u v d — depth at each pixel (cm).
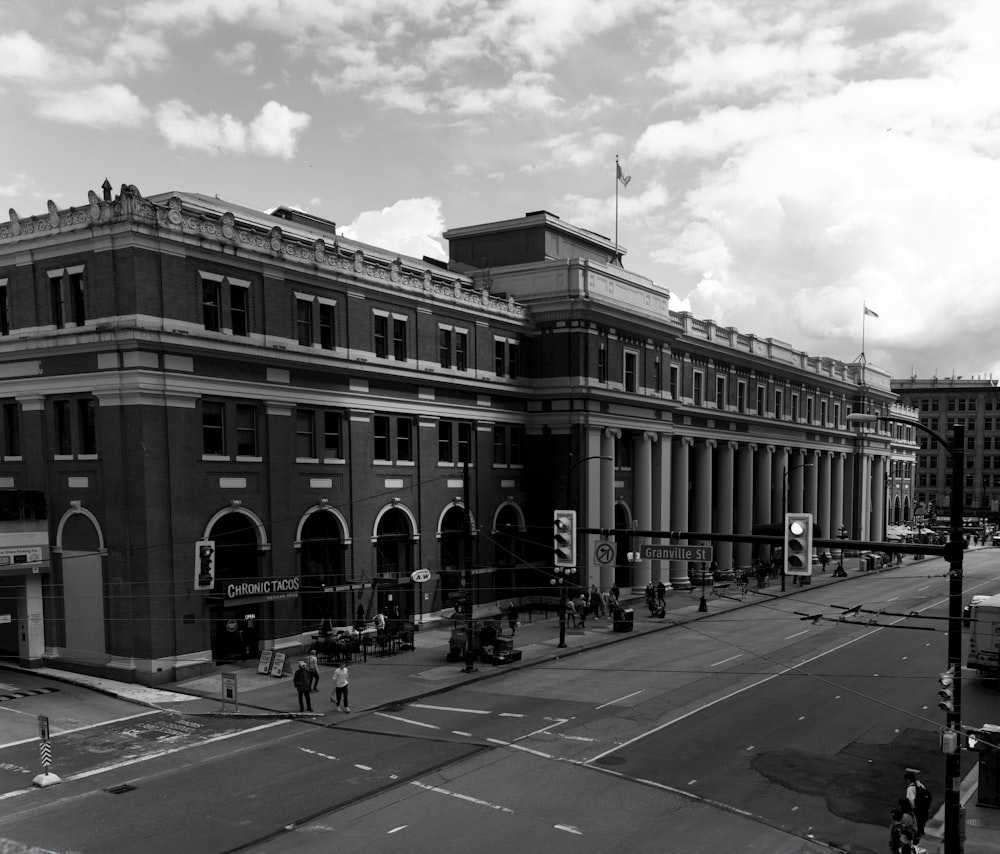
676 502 5972
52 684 3062
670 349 5769
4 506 3144
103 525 3102
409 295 4172
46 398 3238
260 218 4009
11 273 3294
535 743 2345
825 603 5184
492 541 4728
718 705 2753
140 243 2995
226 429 3312
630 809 1862
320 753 2269
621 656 3616
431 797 1931
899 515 11175
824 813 1847
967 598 5409
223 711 2683
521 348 5003
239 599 3219
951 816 1605
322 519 3784
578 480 4909
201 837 1711
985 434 14000
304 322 3678
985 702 2817
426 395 4325
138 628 3017
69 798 1941
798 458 7925
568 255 5744
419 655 3581
